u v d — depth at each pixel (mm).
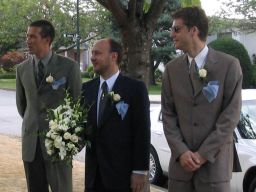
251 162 6445
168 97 3965
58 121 4008
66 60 5047
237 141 6688
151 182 8273
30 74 5000
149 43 5461
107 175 3969
